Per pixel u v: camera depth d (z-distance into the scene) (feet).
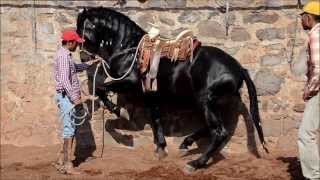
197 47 34.17
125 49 35.50
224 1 37.37
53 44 39.34
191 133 37.78
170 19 38.27
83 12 36.04
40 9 39.40
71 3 39.22
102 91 36.22
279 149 36.83
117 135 38.83
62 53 32.81
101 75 37.91
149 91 34.73
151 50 34.06
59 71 32.81
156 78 34.35
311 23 28.40
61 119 36.76
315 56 27.43
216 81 33.24
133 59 34.99
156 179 31.76
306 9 28.40
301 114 36.55
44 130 39.47
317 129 28.78
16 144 39.58
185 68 33.91
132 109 38.52
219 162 34.96
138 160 35.96
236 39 37.40
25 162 35.60
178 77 34.12
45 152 37.86
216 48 34.71
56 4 39.22
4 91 39.88
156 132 36.63
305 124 28.32
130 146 38.73
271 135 36.99
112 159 36.22
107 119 38.86
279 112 36.88
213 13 37.65
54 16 39.29
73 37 33.04
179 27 38.17
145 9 38.63
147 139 38.47
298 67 36.60
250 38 37.22
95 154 37.65
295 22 36.60
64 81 32.63
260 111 37.11
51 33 39.34
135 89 35.60
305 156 28.37
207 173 32.76
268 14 36.94
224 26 37.50
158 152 36.35
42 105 39.47
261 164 34.17
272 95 36.99
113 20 35.78
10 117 39.73
